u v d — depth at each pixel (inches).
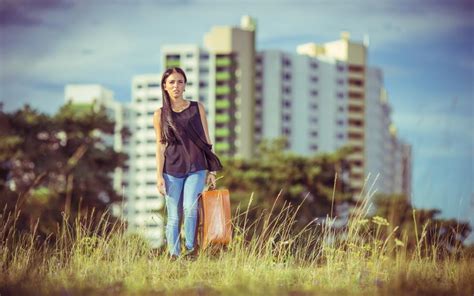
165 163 392.2
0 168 2422.5
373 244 390.0
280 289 312.8
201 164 392.2
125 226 411.5
